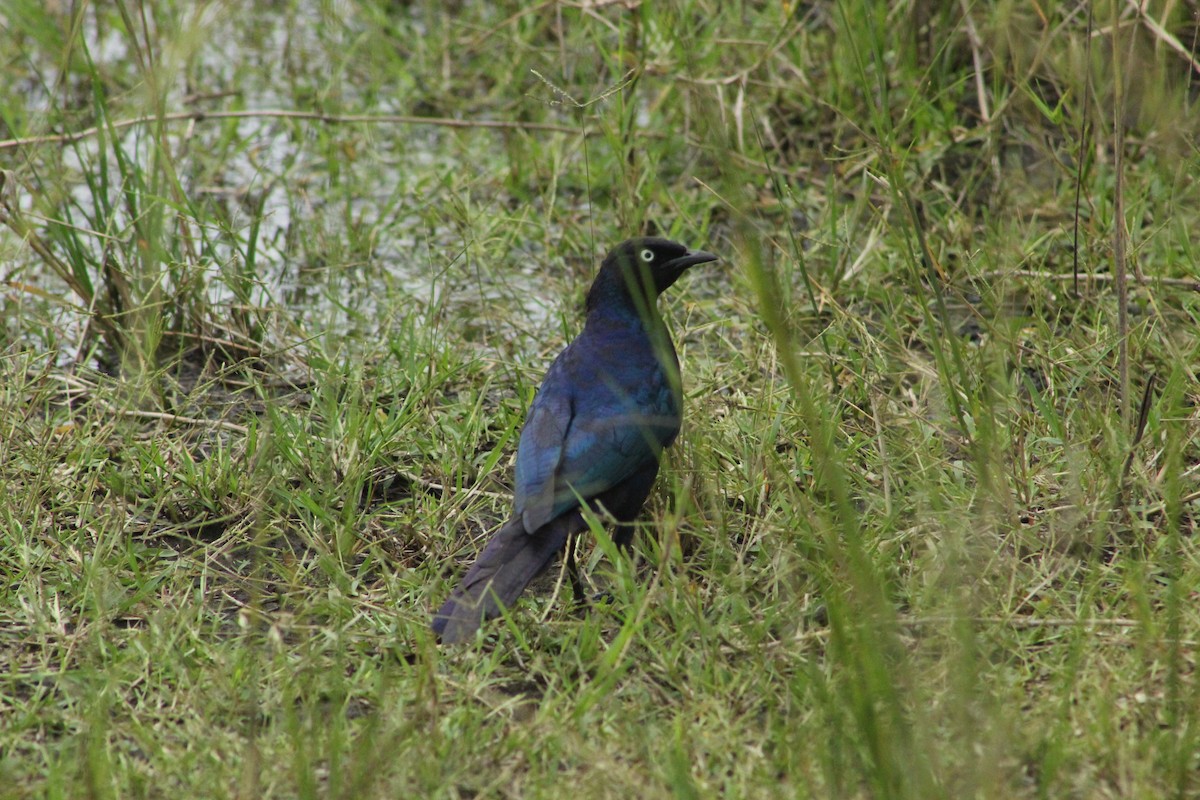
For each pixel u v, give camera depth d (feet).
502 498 34.12
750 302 42.22
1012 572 28.32
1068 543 30.17
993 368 35.14
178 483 34.86
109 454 36.76
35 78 62.44
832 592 26.73
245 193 51.16
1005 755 22.99
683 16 51.39
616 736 24.89
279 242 50.14
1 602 29.86
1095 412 33.94
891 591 29.25
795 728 24.45
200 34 43.96
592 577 31.76
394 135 57.16
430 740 24.53
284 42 64.80
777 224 48.85
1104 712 23.91
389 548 32.35
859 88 52.16
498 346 42.45
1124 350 31.83
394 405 37.52
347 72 61.72
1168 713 24.54
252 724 23.31
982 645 26.66
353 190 52.75
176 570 31.09
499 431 37.76
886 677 23.18
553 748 24.62
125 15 42.45
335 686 25.58
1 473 34.35
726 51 53.67
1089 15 35.35
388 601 29.53
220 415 39.58
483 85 60.90
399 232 50.14
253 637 25.84
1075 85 44.96
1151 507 31.14
